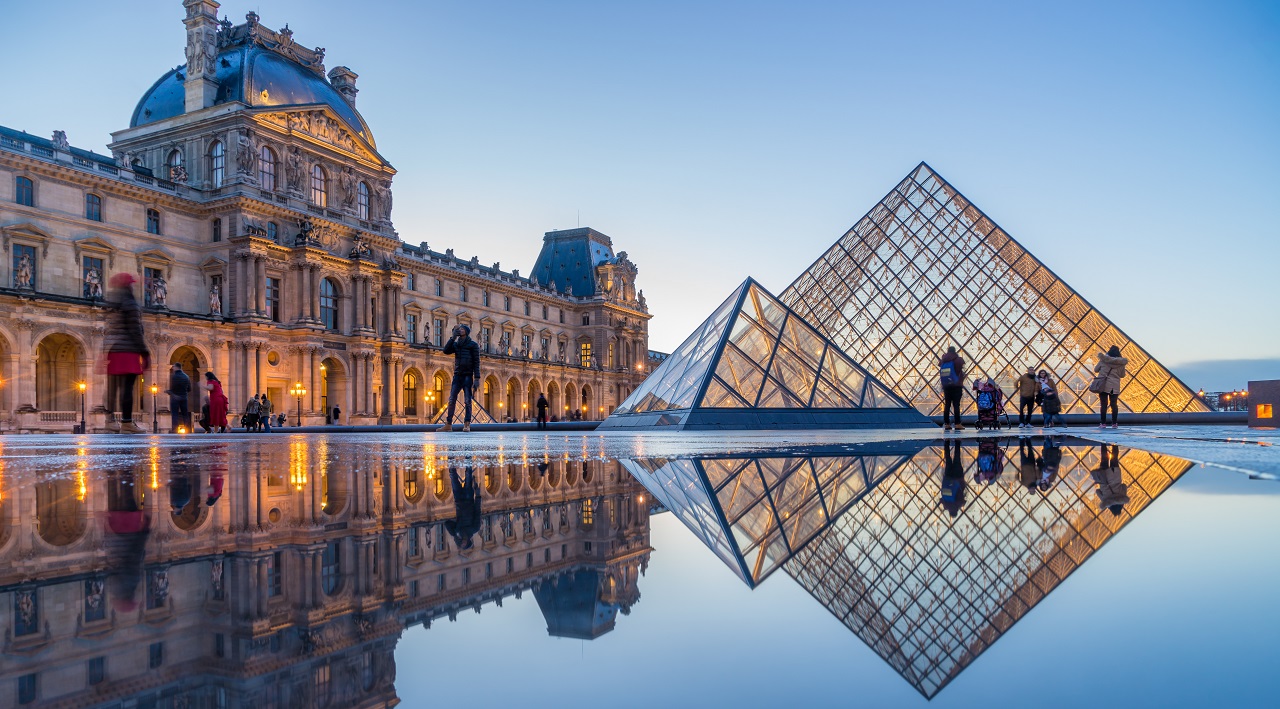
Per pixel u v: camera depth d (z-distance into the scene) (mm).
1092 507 5910
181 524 5770
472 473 11336
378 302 110562
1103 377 36812
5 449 21219
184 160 98125
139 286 89062
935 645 2350
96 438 35938
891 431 35375
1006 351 74188
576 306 171875
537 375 152375
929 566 3773
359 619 2885
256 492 8344
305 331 94875
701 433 36000
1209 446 15406
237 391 90625
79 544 4730
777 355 44594
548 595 3314
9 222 78875
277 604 3141
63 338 83125
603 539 5004
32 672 2064
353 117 112875
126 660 2229
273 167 99312
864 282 80438
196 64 97125
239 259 92312
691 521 5867
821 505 6613
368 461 14422
